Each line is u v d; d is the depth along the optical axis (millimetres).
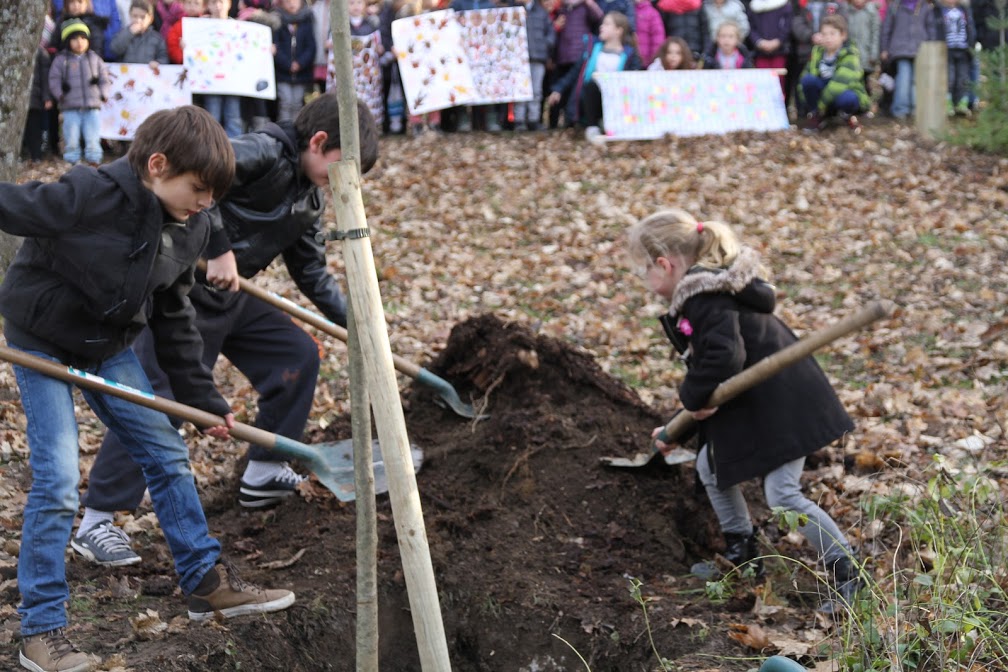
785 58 12695
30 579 3217
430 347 7086
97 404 3465
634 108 11828
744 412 3877
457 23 12039
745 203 9828
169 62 11516
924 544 4137
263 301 4535
